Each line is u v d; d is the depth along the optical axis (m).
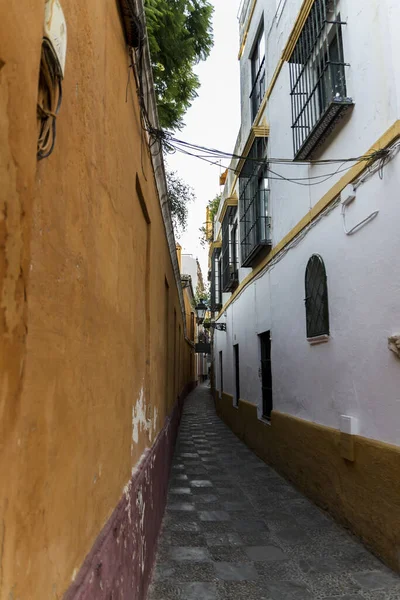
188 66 7.66
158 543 4.49
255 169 8.94
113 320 2.44
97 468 2.03
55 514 1.41
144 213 4.15
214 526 4.99
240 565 4.00
